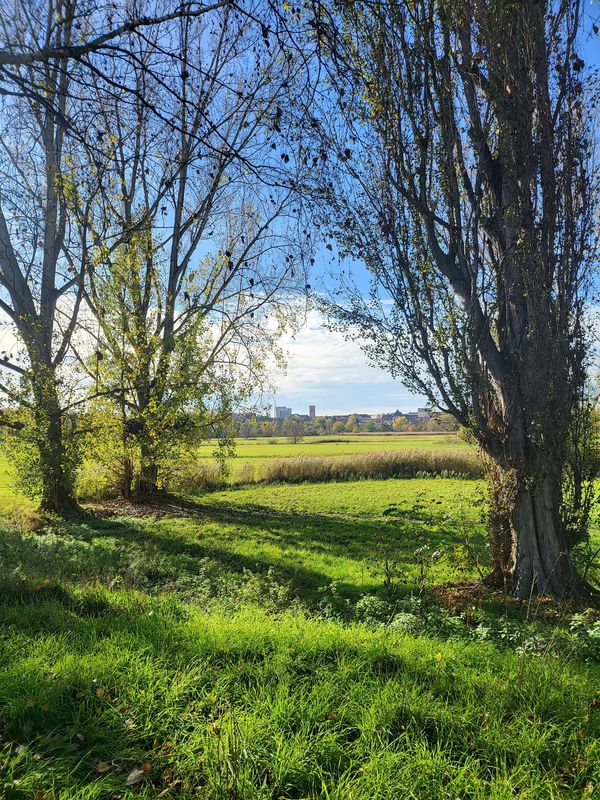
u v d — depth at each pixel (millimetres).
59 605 6109
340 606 8539
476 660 5254
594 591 9070
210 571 10859
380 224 8609
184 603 7992
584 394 8820
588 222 8516
